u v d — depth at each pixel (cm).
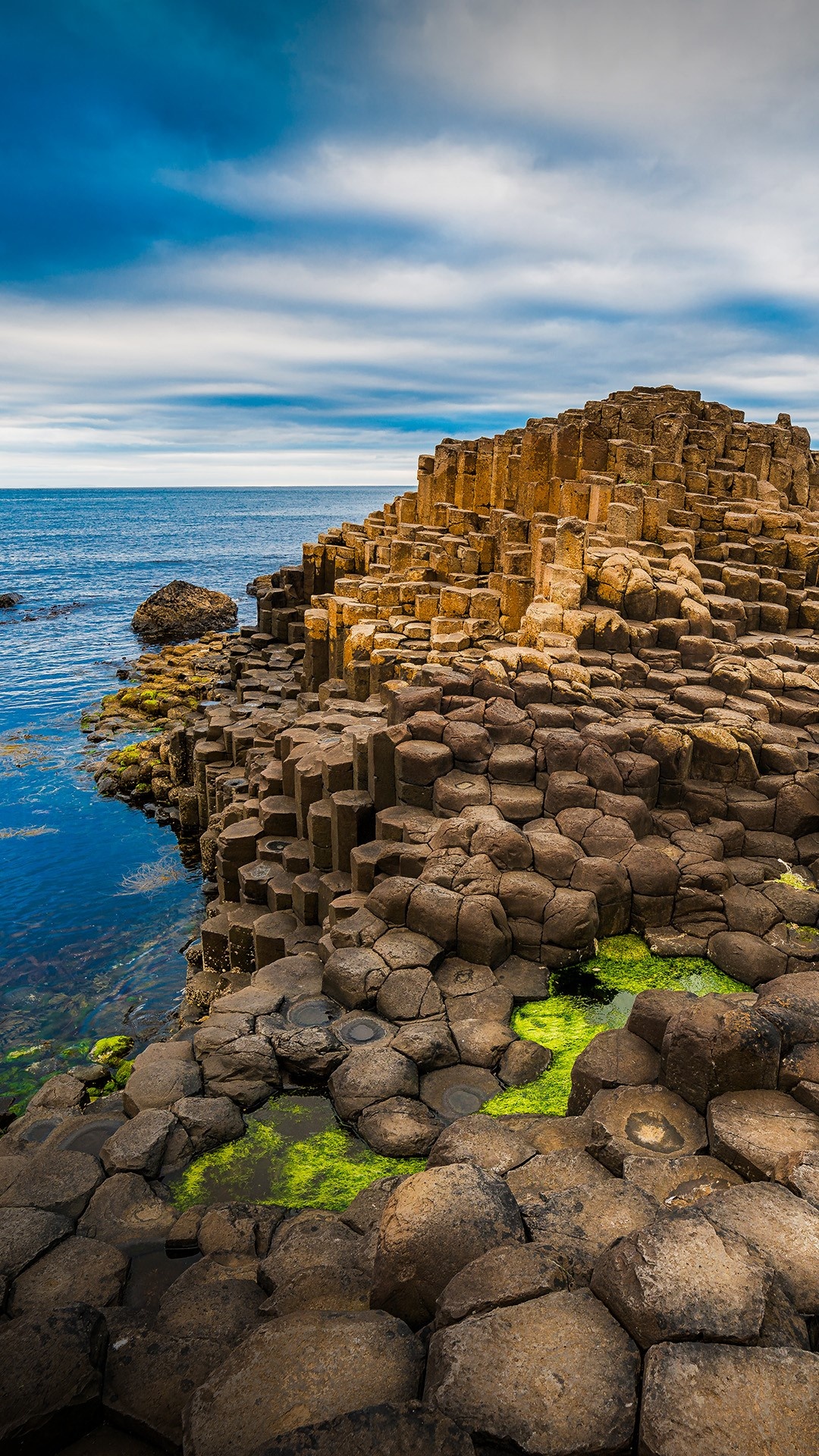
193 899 1928
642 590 1756
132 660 4659
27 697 3803
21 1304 604
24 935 1764
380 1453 361
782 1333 409
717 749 1363
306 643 2592
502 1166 667
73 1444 450
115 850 2189
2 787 2638
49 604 6862
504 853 1199
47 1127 989
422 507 3198
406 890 1140
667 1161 610
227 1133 837
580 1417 379
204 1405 406
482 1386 393
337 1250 603
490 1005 1020
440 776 1377
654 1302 412
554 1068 931
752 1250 451
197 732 2403
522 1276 454
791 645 1772
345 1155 816
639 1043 795
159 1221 709
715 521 2209
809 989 716
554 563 1930
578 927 1127
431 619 2272
